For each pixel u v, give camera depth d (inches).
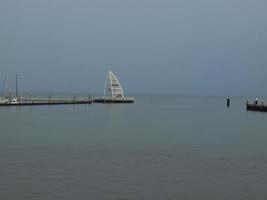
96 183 1228.5
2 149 1818.4
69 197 1095.0
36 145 1950.1
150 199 1093.1
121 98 6815.9
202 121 3521.2
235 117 4020.7
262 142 2143.2
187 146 1968.5
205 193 1145.4
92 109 5118.1
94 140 2161.7
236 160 1606.8
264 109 4682.6
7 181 1237.7
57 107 5398.6
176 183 1239.5
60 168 1421.0
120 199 1088.8
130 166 1470.2
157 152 1779.0
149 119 3693.4
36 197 1090.7
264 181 1270.9
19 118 3590.1
